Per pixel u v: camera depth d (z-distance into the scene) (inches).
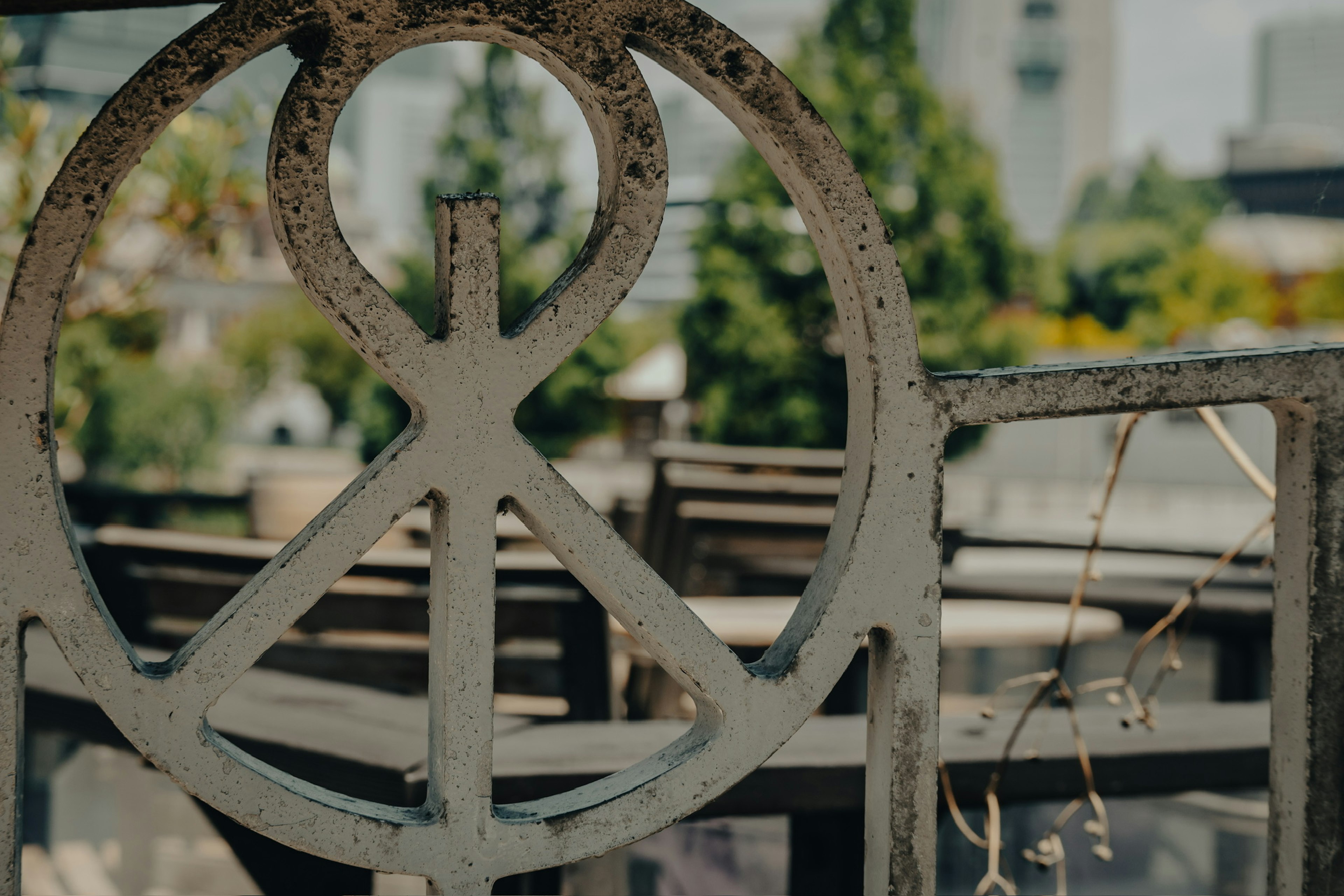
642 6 35.0
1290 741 43.1
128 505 188.7
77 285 119.7
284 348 1391.5
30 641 84.0
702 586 142.9
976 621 101.9
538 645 97.4
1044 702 75.1
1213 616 115.6
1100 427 1127.6
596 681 87.6
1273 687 44.0
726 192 807.7
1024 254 925.8
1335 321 1311.5
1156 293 1529.3
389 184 2950.3
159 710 32.4
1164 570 195.8
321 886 63.5
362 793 54.5
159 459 868.0
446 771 35.1
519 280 1217.4
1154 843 115.0
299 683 72.9
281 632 33.1
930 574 38.7
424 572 88.3
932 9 3631.9
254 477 145.6
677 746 39.2
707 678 36.7
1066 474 1139.9
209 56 31.8
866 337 37.8
